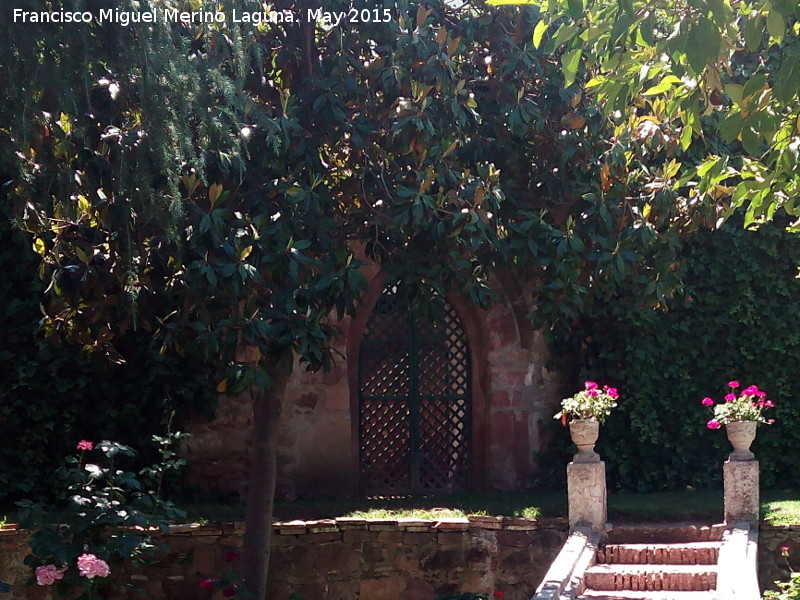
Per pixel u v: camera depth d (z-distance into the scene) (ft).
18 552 23.57
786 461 30.81
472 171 24.36
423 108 21.35
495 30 24.62
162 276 21.80
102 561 18.56
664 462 31.22
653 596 21.44
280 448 30.22
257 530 22.68
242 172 20.38
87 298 21.59
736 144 30.83
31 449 27.66
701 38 13.52
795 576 20.20
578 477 25.34
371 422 32.01
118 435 28.66
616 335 31.35
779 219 30.60
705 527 24.85
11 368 27.50
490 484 31.89
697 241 30.96
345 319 30.78
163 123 16.87
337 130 22.03
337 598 25.27
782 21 13.64
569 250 22.75
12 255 27.25
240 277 19.27
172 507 21.39
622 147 24.09
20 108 15.97
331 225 21.22
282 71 23.30
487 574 25.61
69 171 18.47
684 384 31.14
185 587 24.50
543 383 32.09
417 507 28.30
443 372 32.45
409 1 23.90
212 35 20.08
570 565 22.03
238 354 28.89
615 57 16.33
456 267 21.36
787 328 30.91
